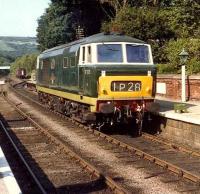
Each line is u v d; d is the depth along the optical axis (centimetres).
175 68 2569
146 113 1664
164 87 2403
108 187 969
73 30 5006
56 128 1853
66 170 1133
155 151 1357
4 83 6431
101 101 1572
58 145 1449
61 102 2133
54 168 1159
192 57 2445
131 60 1614
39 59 2695
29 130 1839
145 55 1644
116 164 1182
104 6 4434
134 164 1180
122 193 891
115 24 2983
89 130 1753
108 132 1750
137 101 1614
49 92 2347
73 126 1891
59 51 2075
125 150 1366
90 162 1209
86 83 1625
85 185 995
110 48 1606
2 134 1753
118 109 1584
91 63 1594
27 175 1095
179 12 2600
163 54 2930
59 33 5025
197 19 2580
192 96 2167
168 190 940
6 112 2609
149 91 1616
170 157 1267
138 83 1600
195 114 1551
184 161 1213
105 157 1270
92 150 1374
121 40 1620
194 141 1425
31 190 968
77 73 1723
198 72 2339
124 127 1852
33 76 5931
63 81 1961
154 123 1716
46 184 1012
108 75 1557
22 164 1209
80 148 1411
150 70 1616
